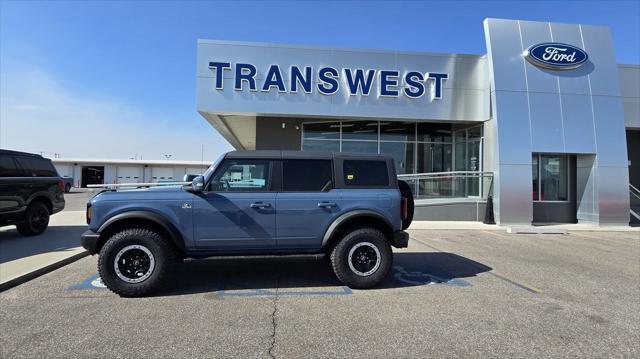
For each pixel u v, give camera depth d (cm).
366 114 1573
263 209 619
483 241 1115
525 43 1539
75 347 412
